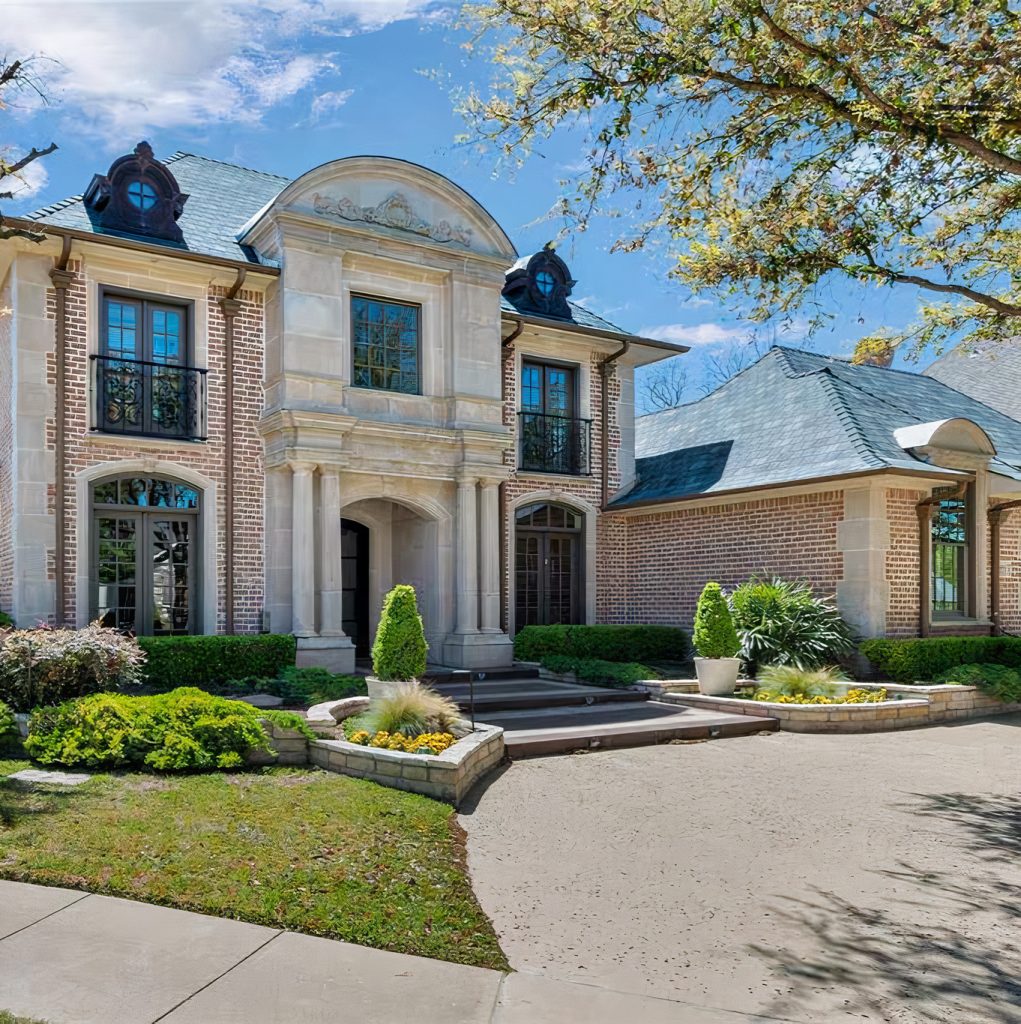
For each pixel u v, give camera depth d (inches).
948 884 202.5
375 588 610.2
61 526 443.8
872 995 146.1
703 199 322.7
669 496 601.6
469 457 550.3
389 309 553.3
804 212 322.3
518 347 620.7
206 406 491.5
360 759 281.3
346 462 507.2
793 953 162.6
